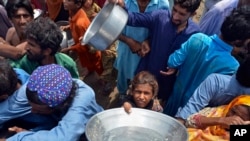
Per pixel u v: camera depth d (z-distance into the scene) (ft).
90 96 6.07
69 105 5.79
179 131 5.52
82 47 11.23
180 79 8.37
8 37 8.97
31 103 5.58
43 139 5.43
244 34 7.18
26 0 8.65
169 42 8.55
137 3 9.31
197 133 6.73
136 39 9.36
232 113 6.68
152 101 7.98
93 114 6.16
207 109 7.09
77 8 10.96
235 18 7.25
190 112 7.20
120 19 7.75
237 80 6.84
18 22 8.59
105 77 12.16
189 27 8.50
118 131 5.67
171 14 8.53
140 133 5.66
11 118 6.06
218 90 7.04
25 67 7.51
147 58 9.22
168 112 9.20
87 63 11.95
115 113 5.80
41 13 11.74
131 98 8.03
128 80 10.72
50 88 5.42
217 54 7.54
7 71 5.90
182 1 7.84
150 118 5.80
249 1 9.16
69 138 5.48
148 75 7.91
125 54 10.15
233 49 7.75
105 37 7.81
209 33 9.71
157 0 9.18
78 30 10.96
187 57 7.98
